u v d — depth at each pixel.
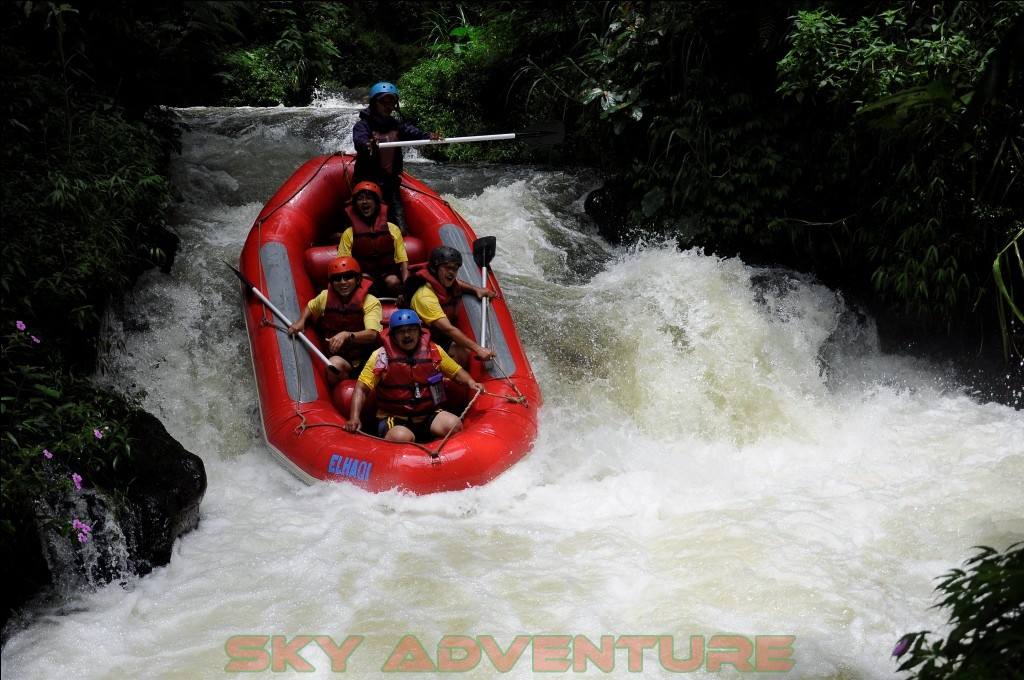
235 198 7.90
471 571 4.16
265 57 14.03
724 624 3.74
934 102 3.92
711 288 7.01
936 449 5.66
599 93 7.91
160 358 5.96
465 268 6.39
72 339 5.24
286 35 14.52
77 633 3.70
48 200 5.42
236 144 8.80
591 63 8.44
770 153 7.27
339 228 7.02
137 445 4.49
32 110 6.11
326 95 14.47
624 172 8.09
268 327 5.71
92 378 5.45
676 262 7.31
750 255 7.50
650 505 4.96
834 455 5.69
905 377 6.82
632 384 6.26
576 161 9.05
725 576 4.10
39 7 6.60
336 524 4.57
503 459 5.10
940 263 6.46
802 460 5.63
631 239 7.82
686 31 7.60
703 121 7.48
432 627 3.71
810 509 4.79
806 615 3.79
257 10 14.50
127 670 3.48
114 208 5.93
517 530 4.62
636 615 3.81
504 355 5.79
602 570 4.19
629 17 8.05
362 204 6.23
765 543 4.41
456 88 10.35
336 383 5.60
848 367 6.91
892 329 6.99
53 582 3.89
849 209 7.14
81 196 5.66
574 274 7.52
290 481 5.17
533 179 8.64
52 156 5.81
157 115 7.89
